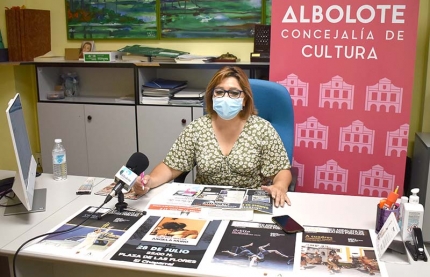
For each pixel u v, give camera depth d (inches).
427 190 102.0
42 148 138.3
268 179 81.0
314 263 48.7
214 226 58.5
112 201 68.7
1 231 58.3
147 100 127.0
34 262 58.5
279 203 66.5
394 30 95.4
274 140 78.0
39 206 66.4
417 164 112.4
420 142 109.9
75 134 134.6
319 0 99.0
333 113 103.0
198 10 131.0
